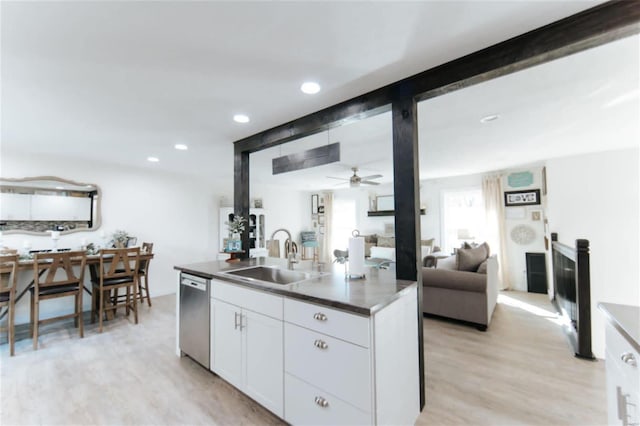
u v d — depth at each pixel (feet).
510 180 18.07
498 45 5.33
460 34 5.04
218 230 19.60
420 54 5.62
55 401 6.73
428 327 11.49
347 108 7.57
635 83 6.79
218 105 7.83
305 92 7.13
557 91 7.20
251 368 6.55
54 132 9.87
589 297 8.86
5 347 9.68
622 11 4.33
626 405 3.95
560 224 14.94
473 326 11.59
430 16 4.57
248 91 7.05
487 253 13.01
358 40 5.16
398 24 4.74
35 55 5.41
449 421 6.05
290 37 5.04
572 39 4.67
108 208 14.71
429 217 21.18
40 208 12.75
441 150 12.97
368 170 17.44
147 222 16.19
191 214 18.24
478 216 19.51
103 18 4.45
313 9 4.36
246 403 6.68
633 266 13.50
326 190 26.84
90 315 13.14
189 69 6.02
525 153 13.79
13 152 12.11
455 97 7.50
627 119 9.14
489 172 18.65
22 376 7.82
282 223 25.18
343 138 11.02
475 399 6.80
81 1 4.08
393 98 6.70
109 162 14.65
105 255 12.55
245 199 10.98
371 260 17.56
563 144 12.28
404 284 6.07
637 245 13.39
